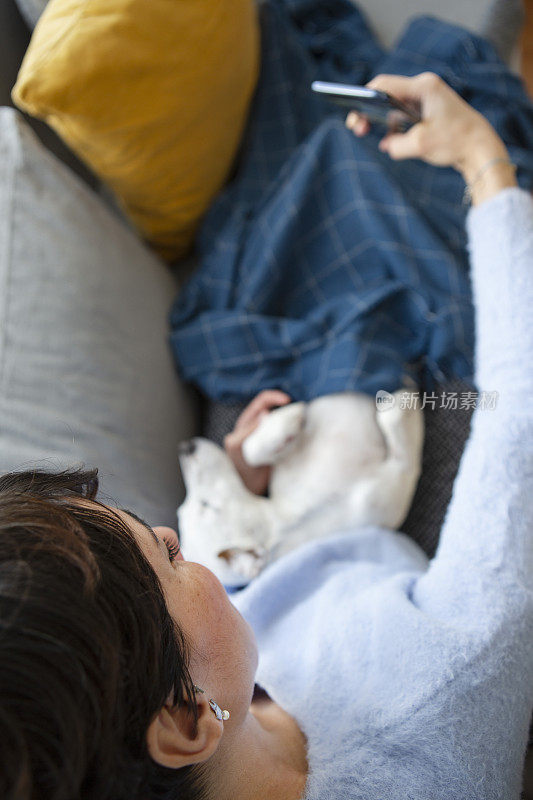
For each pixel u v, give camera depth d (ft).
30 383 2.74
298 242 3.59
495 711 1.72
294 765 1.78
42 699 0.93
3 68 3.75
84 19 2.93
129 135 3.21
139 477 3.02
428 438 3.17
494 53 3.70
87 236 3.27
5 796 0.88
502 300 2.24
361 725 1.76
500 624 1.83
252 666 1.56
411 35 3.89
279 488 3.13
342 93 2.45
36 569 1.04
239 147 4.09
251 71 3.74
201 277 3.76
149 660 1.12
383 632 1.92
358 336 3.22
